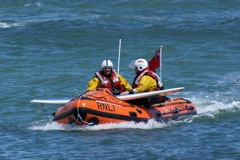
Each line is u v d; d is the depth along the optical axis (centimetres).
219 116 5222
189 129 4766
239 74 7306
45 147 4303
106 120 4709
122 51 9019
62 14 13175
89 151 4178
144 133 4625
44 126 4900
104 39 10025
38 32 10562
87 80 7031
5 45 9469
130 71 7531
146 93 4838
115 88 5025
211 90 6438
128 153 4134
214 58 8388
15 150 4250
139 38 10075
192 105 5338
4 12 13612
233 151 4181
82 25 11188
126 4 14650
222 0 15088
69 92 6456
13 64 7975
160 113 4981
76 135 4575
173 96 6178
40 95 6275
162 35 10362
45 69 7656
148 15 12988
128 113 4788
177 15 13012
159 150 4200
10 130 4825
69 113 4700
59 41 9856
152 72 5059
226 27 11075
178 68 7725
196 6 14362
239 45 9388
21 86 6694
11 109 5625
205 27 11075
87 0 15262
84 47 9338
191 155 4094
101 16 12631
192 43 9650
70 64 8031
